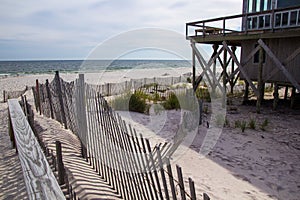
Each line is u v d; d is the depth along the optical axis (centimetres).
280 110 917
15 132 299
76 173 348
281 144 560
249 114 854
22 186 345
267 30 839
